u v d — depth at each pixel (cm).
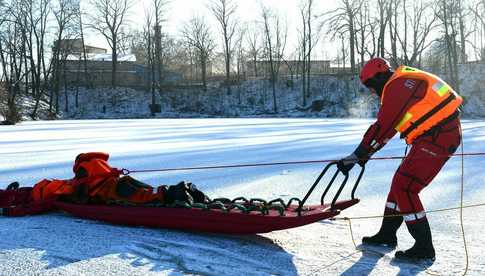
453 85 4259
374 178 763
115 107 5359
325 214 420
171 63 6538
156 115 5172
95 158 539
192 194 503
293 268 376
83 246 422
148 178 777
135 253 405
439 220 519
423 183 391
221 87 5569
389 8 4550
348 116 4653
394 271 371
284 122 2762
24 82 5522
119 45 5791
